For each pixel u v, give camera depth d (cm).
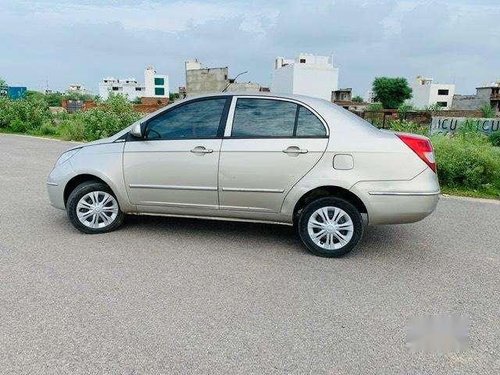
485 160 855
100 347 291
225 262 446
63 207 530
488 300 375
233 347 296
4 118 2178
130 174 501
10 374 262
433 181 447
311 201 465
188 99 494
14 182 835
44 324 316
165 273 413
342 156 446
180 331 313
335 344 303
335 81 8406
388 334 318
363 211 472
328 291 384
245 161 465
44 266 421
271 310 347
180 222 582
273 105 471
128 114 1812
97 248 475
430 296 380
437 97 9125
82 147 529
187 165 481
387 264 453
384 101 7962
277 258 461
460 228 597
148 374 266
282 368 275
